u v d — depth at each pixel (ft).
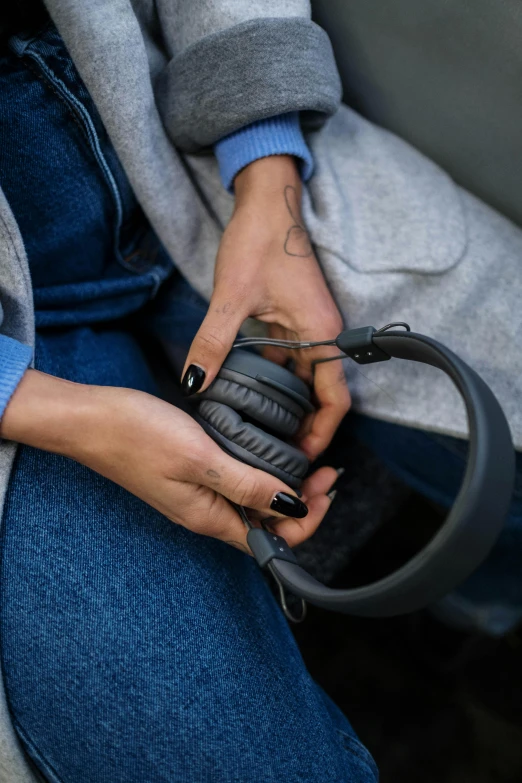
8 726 1.60
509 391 1.90
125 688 1.56
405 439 2.11
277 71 1.78
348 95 2.27
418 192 1.99
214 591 1.73
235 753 1.56
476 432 1.13
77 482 1.70
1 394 1.52
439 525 3.25
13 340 1.62
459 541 1.09
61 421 1.52
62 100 1.78
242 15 1.83
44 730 1.61
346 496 2.61
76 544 1.64
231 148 1.93
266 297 1.86
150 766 1.57
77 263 2.10
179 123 1.93
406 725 2.84
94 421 1.52
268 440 1.55
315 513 1.74
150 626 1.61
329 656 2.99
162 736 1.56
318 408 1.94
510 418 1.89
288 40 1.79
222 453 1.49
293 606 2.32
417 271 1.90
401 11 1.87
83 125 1.82
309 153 1.95
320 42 1.87
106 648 1.57
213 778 1.55
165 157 1.98
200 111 1.86
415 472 2.22
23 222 1.89
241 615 1.74
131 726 1.56
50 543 1.62
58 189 1.88
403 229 1.94
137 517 1.73
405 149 2.13
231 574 1.82
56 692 1.57
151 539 1.72
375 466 2.64
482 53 1.79
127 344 2.30
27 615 1.58
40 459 1.69
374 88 2.15
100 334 2.23
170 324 2.39
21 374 1.56
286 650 1.83
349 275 1.91
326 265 1.94
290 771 1.59
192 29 1.92
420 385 1.97
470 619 2.50
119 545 1.68
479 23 1.74
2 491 1.62
